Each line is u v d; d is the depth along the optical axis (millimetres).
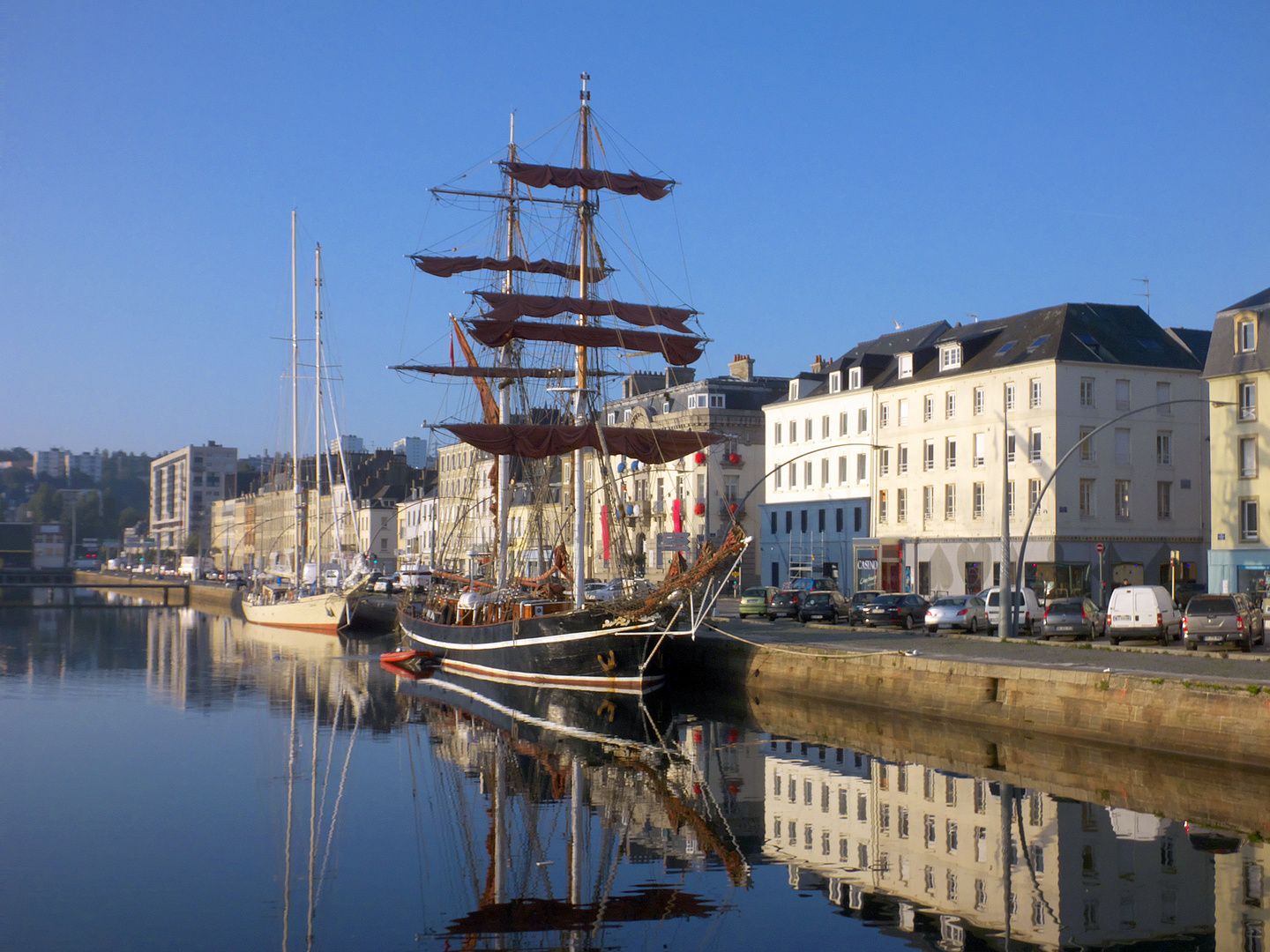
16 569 180125
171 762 31062
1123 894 18672
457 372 57812
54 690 48156
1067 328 70562
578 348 51656
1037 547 68000
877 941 16906
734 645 44125
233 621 105312
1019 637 45125
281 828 23859
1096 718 29281
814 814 24656
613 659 44656
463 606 54656
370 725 37969
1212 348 57406
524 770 29984
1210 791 25562
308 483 168750
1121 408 69250
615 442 48438
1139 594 42375
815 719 38750
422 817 24734
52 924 17688
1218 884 19062
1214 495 56844
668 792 27109
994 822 23375
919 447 77938
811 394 90062
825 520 87188
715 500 94125
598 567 91375
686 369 107812
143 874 20469
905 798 25891
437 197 59625
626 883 19969
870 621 56438
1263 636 42344
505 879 20250
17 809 25469
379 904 18766
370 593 95812
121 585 170000
